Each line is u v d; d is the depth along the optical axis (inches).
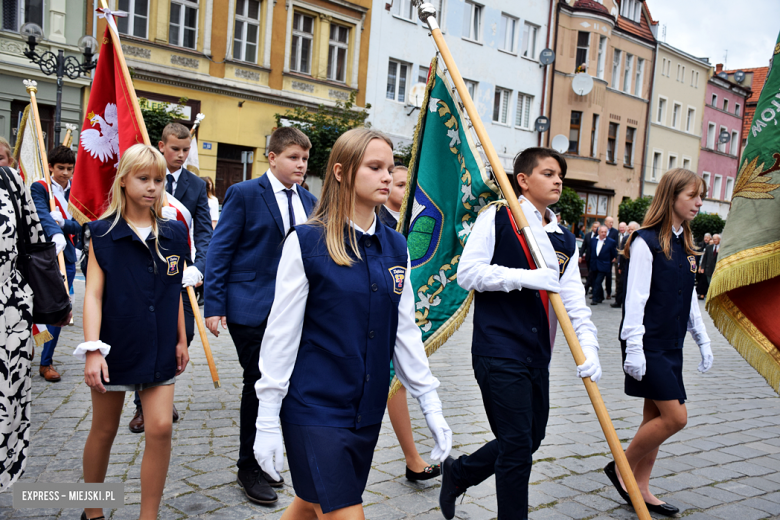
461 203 127.7
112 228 105.9
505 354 103.0
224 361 252.4
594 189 1189.7
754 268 104.0
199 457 145.6
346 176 77.8
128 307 105.2
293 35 767.7
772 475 154.6
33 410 174.4
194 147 296.2
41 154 225.9
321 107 724.7
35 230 103.6
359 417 76.2
